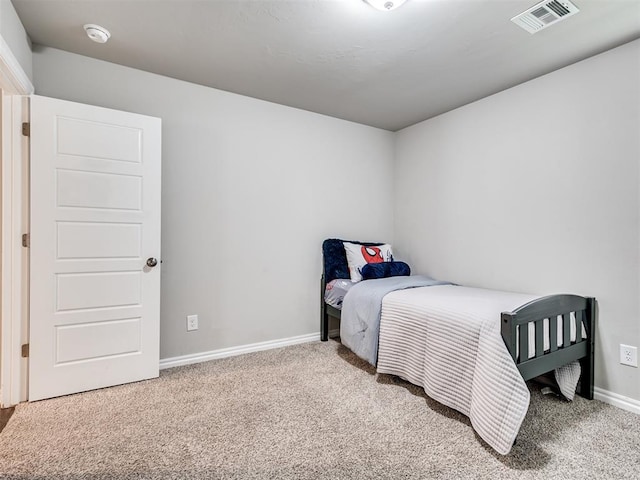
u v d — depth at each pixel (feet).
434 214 11.30
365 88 9.23
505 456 5.25
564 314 6.70
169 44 7.21
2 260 6.70
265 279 10.21
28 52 6.92
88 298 7.32
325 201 11.35
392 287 8.83
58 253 7.02
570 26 6.38
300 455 5.29
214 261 9.39
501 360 5.43
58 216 7.02
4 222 6.71
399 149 12.78
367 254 10.99
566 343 6.77
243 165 9.81
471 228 10.05
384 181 12.75
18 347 6.79
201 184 9.19
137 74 8.33
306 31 6.66
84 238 7.26
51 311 6.98
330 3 5.82
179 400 7.00
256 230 10.04
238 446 5.50
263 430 5.95
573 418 6.40
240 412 6.55
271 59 7.77
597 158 7.31
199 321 9.19
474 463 5.12
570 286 7.74
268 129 10.21
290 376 8.25
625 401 6.82
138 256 7.85
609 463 5.12
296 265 10.78
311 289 11.08
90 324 7.36
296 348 10.34
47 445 5.47
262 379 8.07
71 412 6.48
